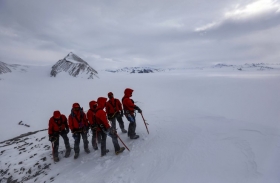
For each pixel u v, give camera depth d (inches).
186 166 170.6
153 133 294.0
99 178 192.1
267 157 160.6
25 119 621.0
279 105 601.6
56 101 848.9
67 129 266.7
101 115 230.8
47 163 257.1
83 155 267.7
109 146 284.2
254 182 129.5
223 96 868.0
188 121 328.2
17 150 330.0
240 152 179.3
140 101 779.4
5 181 234.8
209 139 225.6
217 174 148.1
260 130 230.1
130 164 206.1
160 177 160.6
